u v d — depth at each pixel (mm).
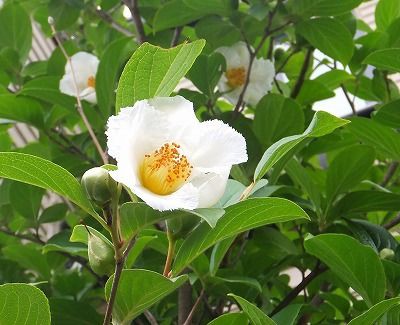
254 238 588
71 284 712
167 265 339
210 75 651
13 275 723
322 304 648
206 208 296
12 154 293
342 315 676
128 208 302
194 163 310
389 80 727
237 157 310
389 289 481
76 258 695
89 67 701
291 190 625
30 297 318
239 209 329
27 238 690
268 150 339
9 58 775
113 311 348
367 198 550
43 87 692
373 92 729
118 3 830
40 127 689
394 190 699
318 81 745
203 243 349
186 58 321
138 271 327
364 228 552
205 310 569
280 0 645
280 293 695
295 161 551
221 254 438
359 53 721
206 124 314
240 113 651
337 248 425
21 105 665
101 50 914
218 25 676
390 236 547
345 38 654
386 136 579
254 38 681
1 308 319
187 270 538
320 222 574
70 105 680
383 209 557
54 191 311
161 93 327
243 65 700
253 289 534
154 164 301
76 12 809
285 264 601
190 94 655
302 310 553
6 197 727
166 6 659
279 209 331
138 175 298
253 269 617
